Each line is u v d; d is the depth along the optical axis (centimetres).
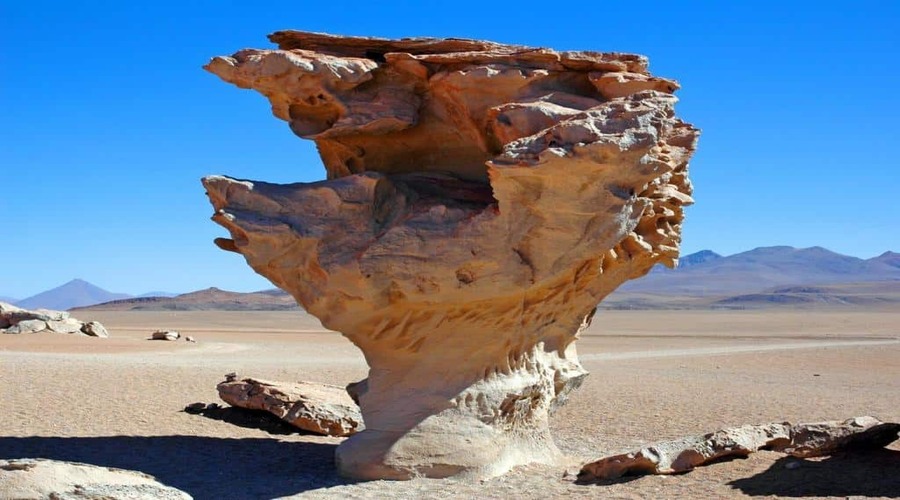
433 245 1173
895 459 1239
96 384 2264
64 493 897
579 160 1087
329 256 1202
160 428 1652
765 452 1291
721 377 3019
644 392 2472
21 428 1578
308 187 1241
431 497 1108
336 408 1706
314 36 1295
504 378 1259
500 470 1227
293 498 1108
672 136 1265
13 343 3897
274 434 1667
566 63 1254
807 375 3138
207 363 3297
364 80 1270
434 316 1224
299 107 1312
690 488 1131
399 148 1372
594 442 1653
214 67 1269
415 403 1225
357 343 1277
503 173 1109
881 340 5784
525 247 1163
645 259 1331
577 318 1366
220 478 1230
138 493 937
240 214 1215
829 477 1151
